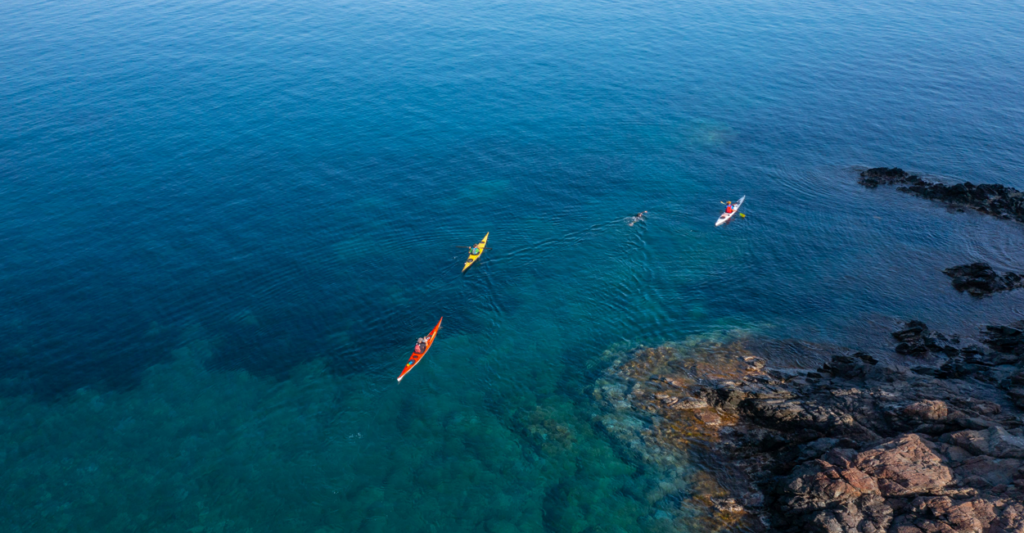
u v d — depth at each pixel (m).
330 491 32.00
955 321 43.84
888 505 26.95
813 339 42.28
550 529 30.00
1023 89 84.19
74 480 32.78
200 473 33.06
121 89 79.38
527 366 40.53
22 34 99.62
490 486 32.25
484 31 105.50
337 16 113.00
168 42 97.50
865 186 62.78
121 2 120.12
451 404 37.53
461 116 75.19
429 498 31.59
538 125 73.69
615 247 52.28
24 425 35.97
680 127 74.56
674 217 56.78
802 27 111.12
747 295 47.06
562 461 33.72
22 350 41.09
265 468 33.28
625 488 32.09
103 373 39.56
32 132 67.81
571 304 46.06
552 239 53.06
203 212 55.56
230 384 38.75
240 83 82.44
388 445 34.66
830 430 32.62
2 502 31.72
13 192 57.28
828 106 80.69
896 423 31.94
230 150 65.75
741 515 30.23
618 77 88.25
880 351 40.81
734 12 119.62
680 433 34.94
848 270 49.88
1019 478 26.22
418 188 60.09
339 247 51.44
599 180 62.56
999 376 36.25
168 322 43.66
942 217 57.06
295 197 58.09
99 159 63.25
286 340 42.19
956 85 86.12
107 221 54.03
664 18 115.19
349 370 39.91
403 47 97.12
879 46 101.62
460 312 45.03
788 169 66.06
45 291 46.16
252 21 109.25
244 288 46.84
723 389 36.69
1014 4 124.19
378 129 71.38
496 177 62.50
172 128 69.94
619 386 38.53
